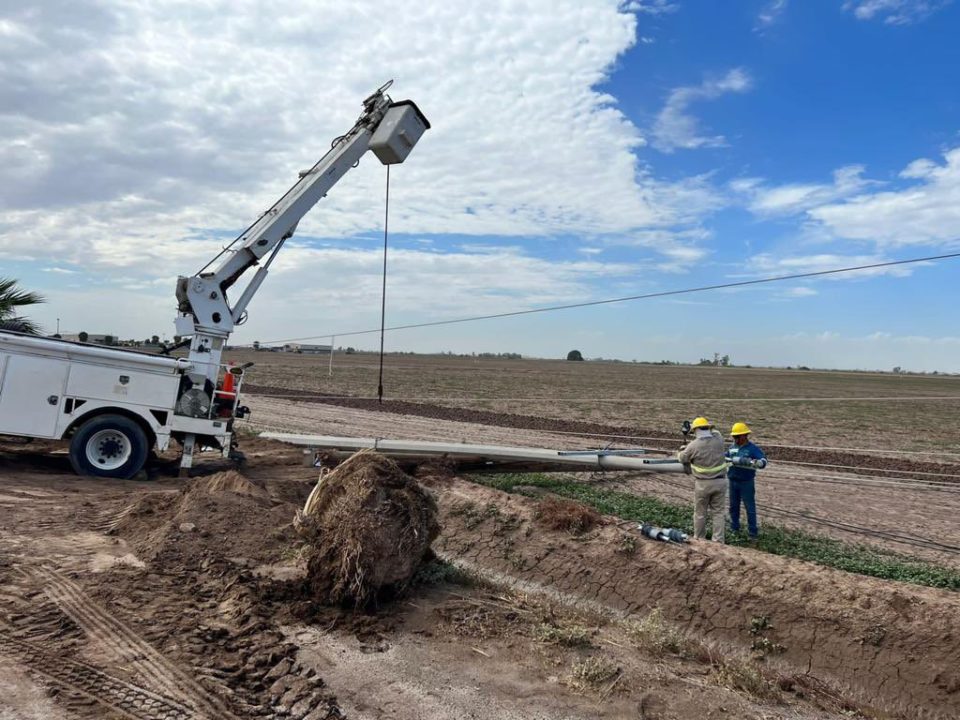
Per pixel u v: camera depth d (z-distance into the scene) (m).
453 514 9.21
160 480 10.80
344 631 5.57
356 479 6.25
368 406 27.36
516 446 17.38
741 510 10.71
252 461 12.76
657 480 12.82
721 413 30.39
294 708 4.32
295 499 9.68
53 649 4.72
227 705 4.23
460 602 6.41
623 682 5.14
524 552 8.10
